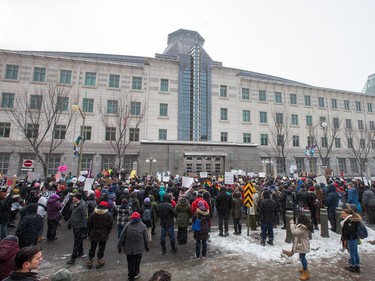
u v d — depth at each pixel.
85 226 7.18
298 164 40.34
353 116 46.09
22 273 2.80
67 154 31.03
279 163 39.53
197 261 7.12
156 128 35.53
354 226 6.57
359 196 12.69
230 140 38.28
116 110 33.75
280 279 5.96
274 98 42.16
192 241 9.12
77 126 32.19
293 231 6.04
